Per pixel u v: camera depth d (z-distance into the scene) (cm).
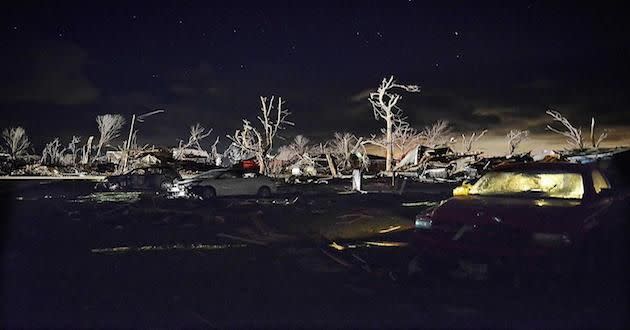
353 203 1884
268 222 1356
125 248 997
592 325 552
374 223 1323
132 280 743
